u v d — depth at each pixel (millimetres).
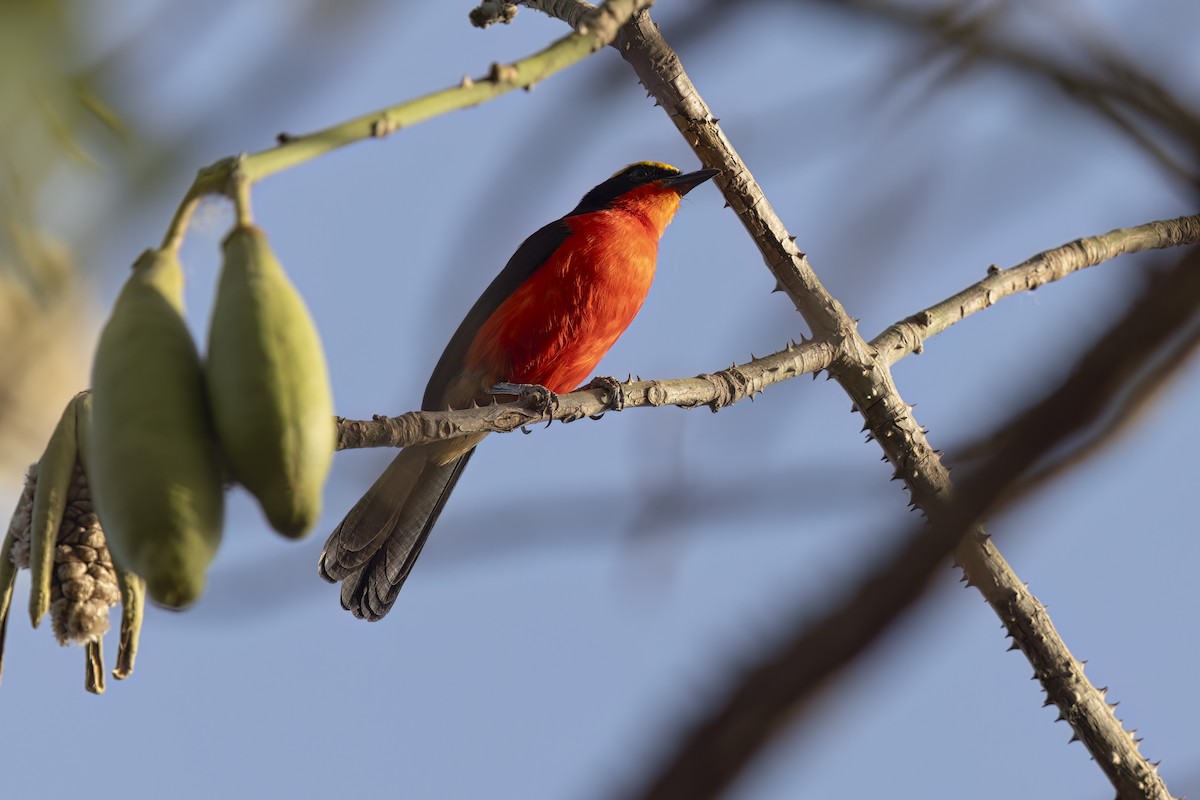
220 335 2816
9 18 2002
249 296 2848
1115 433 1737
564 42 3607
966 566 7496
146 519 2611
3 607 3865
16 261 2023
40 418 2066
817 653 1409
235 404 2748
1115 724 7418
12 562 3879
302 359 2816
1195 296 1802
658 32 7539
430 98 3254
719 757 1381
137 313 2838
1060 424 1716
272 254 2943
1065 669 7469
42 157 2039
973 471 1654
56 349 2047
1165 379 1798
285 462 2732
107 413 2725
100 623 3781
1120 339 1799
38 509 3756
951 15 2971
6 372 2018
